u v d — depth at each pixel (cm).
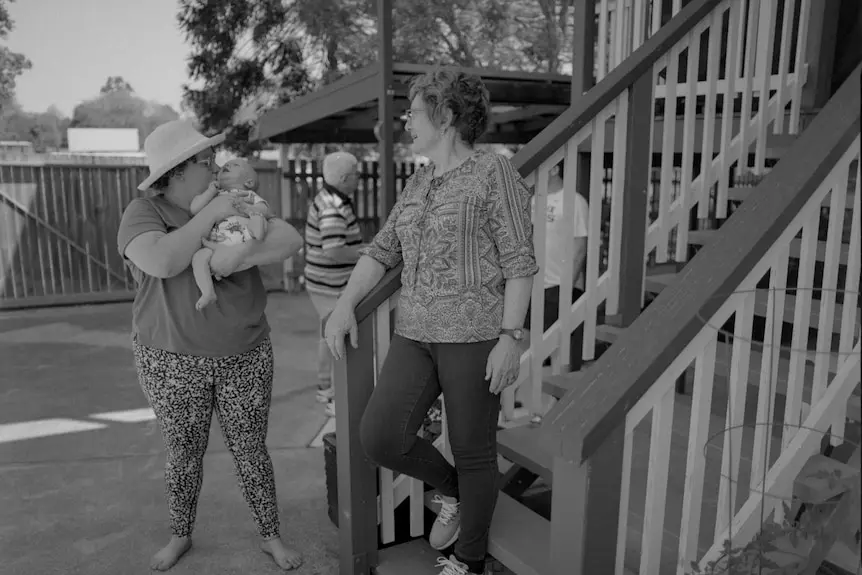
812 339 272
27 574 260
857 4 341
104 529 295
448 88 190
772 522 178
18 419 439
